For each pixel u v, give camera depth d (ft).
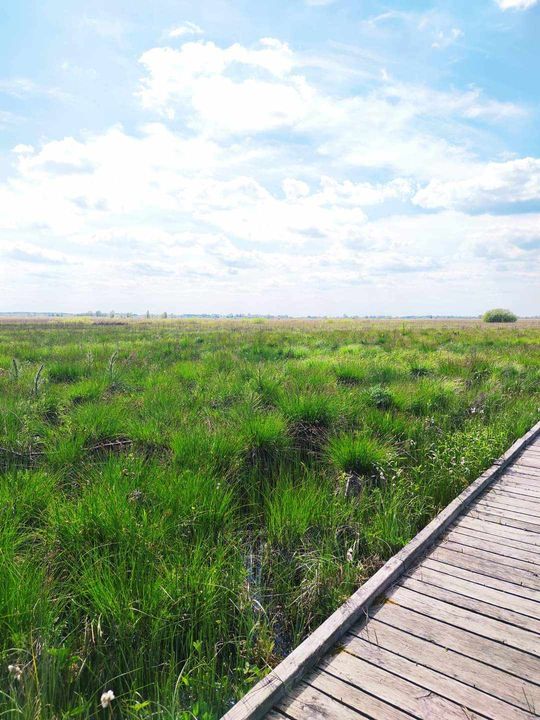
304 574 13.17
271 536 14.74
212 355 46.09
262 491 18.02
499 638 9.46
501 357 50.44
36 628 9.55
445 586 11.43
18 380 30.76
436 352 52.37
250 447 20.06
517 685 8.18
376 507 16.56
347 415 24.32
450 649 9.16
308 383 28.91
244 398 25.75
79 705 8.61
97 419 21.53
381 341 71.77
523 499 17.13
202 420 22.86
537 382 39.81
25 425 21.72
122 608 10.27
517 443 23.76
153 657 9.75
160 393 27.55
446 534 14.32
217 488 15.66
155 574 11.57
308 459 20.76
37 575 11.12
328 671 8.64
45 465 18.43
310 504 15.78
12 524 13.14
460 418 27.76
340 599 11.87
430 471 19.97
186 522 13.92
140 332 98.27
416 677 8.42
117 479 15.66
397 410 27.14
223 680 9.62
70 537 12.85
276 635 11.48
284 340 72.59
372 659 8.92
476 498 17.29
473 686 8.17
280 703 7.89
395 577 11.78
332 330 110.93
